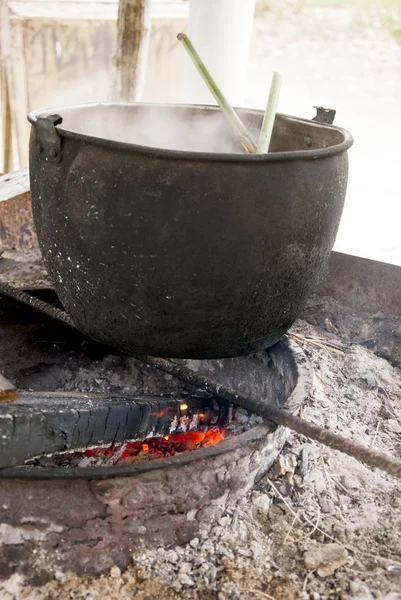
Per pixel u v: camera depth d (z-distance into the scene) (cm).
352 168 551
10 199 257
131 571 131
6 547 124
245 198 116
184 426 162
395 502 153
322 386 194
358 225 450
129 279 123
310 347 218
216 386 152
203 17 303
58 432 129
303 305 140
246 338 133
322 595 128
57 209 126
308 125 155
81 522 127
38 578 126
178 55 448
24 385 190
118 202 117
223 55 307
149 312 125
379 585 130
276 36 811
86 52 413
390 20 862
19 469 123
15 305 193
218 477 137
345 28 842
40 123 122
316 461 159
